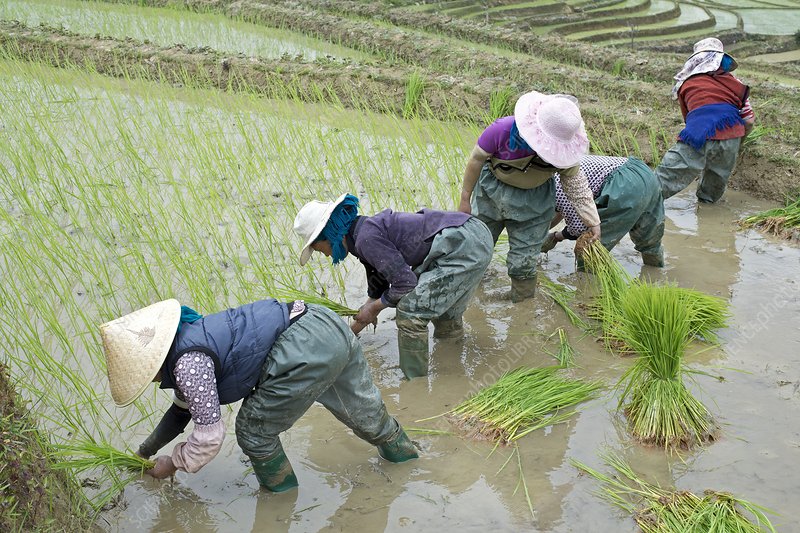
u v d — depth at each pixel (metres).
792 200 6.73
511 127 4.57
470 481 3.73
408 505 3.59
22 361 4.41
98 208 6.57
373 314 4.35
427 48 11.66
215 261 5.83
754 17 17.88
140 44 11.69
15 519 2.87
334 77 9.98
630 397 4.29
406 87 9.56
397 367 4.71
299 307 3.42
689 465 3.75
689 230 6.46
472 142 8.23
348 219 4.02
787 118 8.27
